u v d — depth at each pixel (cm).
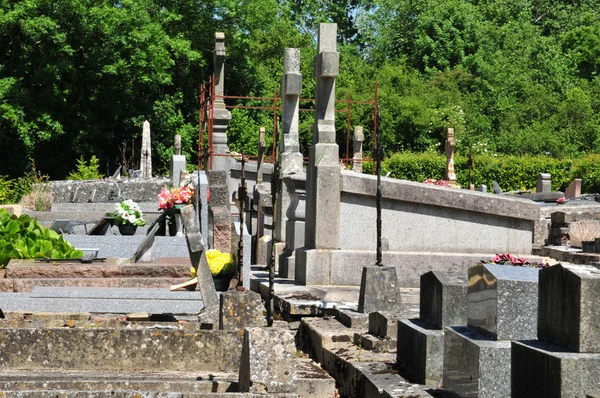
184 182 2148
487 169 5688
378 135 1359
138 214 2184
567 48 8212
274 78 6594
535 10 8956
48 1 5044
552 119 6788
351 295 1558
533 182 5691
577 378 626
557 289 677
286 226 1925
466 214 1755
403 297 1596
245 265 1662
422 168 5616
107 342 995
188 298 1425
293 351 836
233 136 5628
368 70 6794
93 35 5291
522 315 765
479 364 747
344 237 1706
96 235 2098
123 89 5606
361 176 1708
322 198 1695
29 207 3153
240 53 6062
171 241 1942
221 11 6000
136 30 5325
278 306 1492
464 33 7500
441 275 966
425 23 7544
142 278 1529
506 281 767
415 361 955
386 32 7781
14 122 4962
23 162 5316
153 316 1380
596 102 7181
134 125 5678
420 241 1741
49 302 1411
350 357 1086
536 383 659
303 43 6850
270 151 5606
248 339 841
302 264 1691
